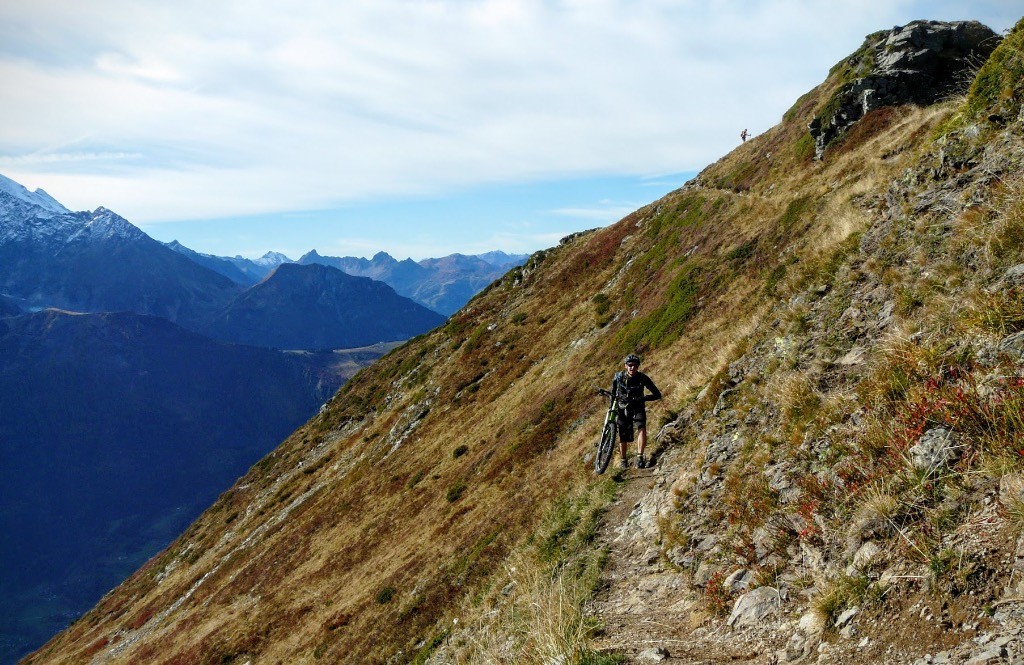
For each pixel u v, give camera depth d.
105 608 67.38
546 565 10.32
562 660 5.56
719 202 37.38
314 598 30.16
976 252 6.29
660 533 8.11
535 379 37.19
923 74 30.56
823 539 5.10
